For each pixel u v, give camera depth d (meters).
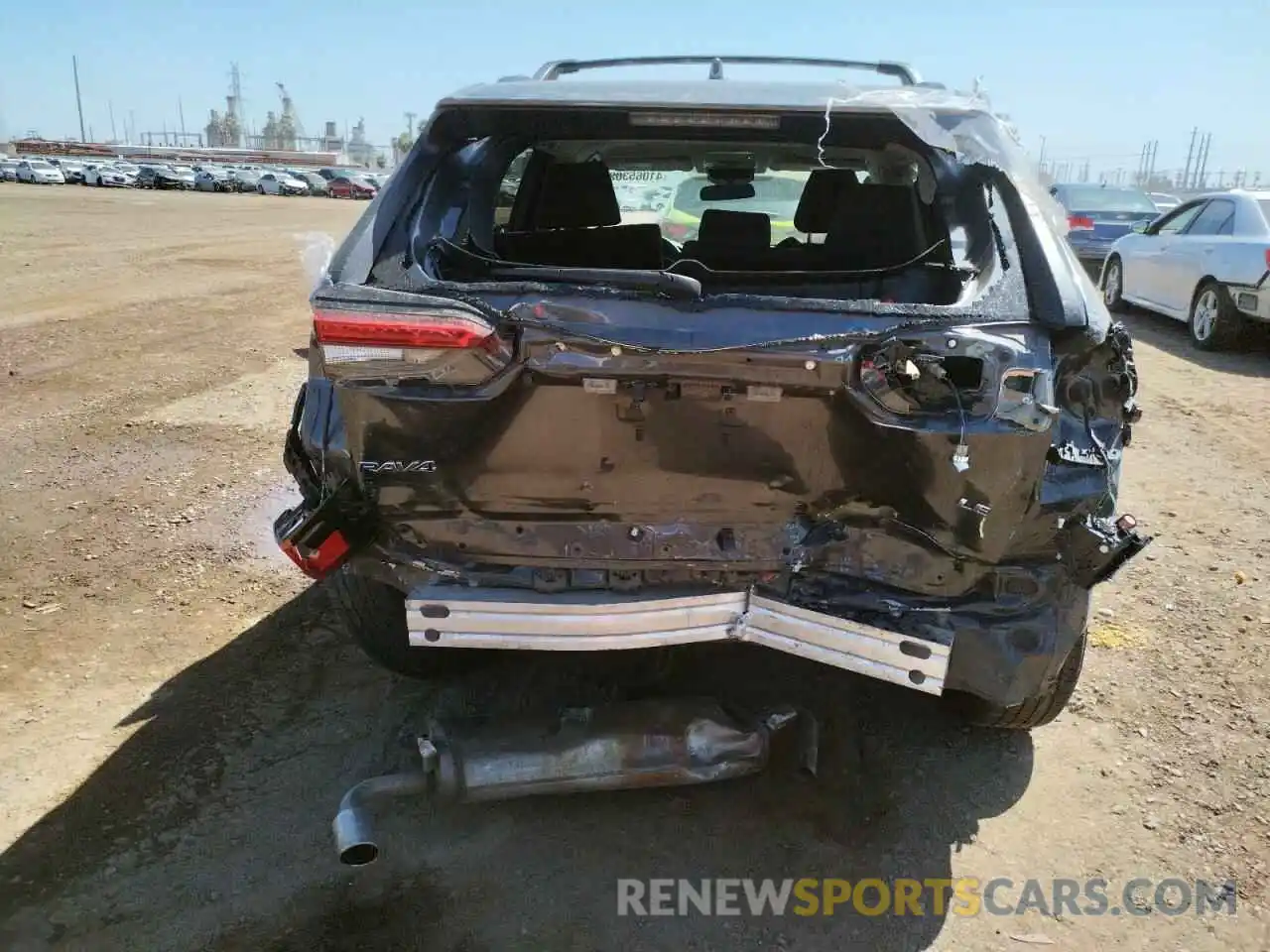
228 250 17.58
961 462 2.22
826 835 2.74
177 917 2.41
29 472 5.31
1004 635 2.34
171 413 6.47
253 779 2.90
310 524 2.41
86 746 3.03
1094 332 2.32
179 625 3.75
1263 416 6.71
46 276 13.11
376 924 2.41
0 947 2.30
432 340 2.22
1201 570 4.28
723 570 2.45
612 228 3.28
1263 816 2.79
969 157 2.64
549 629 2.40
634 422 2.32
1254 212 8.77
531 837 2.71
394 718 3.20
